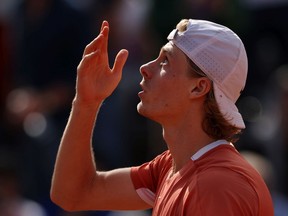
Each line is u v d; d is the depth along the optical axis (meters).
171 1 24.14
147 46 24.20
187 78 10.96
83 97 11.49
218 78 10.90
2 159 21.69
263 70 24.62
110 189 12.16
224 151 10.88
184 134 11.06
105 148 22.50
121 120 22.88
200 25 11.06
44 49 23.64
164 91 11.04
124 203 12.19
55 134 22.58
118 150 22.70
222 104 10.93
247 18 24.55
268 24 25.12
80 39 23.66
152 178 12.02
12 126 22.81
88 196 12.13
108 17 23.78
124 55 11.48
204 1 23.95
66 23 23.64
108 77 11.49
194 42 10.96
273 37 25.22
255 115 23.59
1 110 23.12
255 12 24.95
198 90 10.93
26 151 22.20
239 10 24.27
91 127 11.77
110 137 22.62
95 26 23.78
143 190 12.03
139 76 23.47
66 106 23.30
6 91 23.52
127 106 23.00
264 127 22.89
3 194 20.14
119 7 23.97
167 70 11.04
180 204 10.52
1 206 20.03
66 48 23.64
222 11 23.95
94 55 11.27
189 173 10.75
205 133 11.01
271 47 25.12
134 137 23.03
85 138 11.80
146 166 12.14
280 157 21.70
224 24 23.97
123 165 22.77
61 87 23.42
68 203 12.13
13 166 20.41
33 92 23.44
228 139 11.20
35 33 23.75
